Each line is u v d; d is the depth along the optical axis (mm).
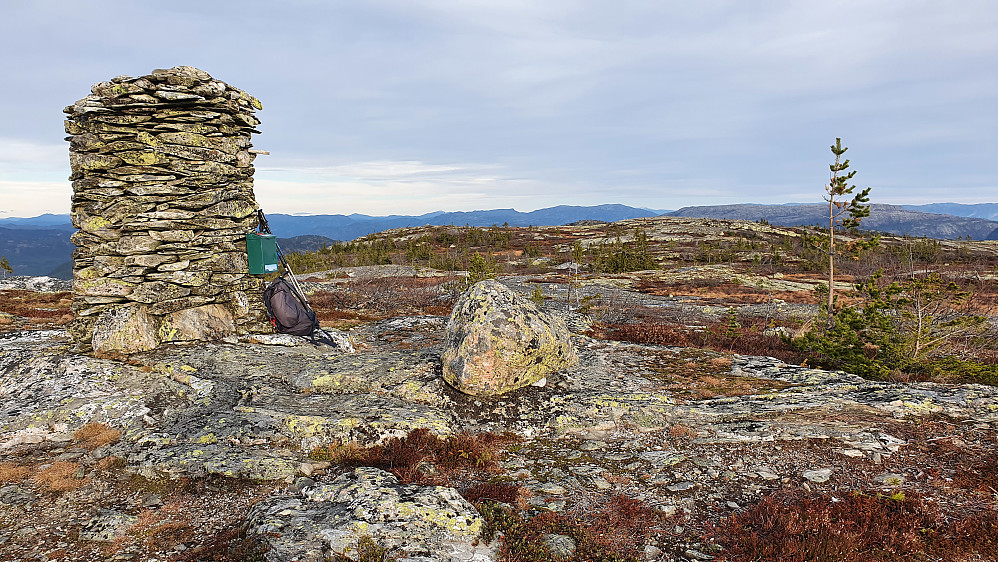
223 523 6145
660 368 13562
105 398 9438
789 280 50812
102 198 11938
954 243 97625
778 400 10586
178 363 11016
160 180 12258
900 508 6453
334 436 8391
